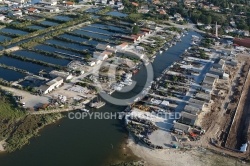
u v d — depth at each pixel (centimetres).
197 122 8969
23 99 9325
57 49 12925
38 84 10169
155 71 11844
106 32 15462
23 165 7119
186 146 8012
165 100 9875
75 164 7294
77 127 8494
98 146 7894
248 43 14988
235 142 8281
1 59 11712
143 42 14462
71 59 12144
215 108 9731
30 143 7769
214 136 8456
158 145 7988
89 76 10900
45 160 7319
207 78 11106
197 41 15225
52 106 9069
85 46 13512
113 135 8312
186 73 11812
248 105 10088
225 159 7706
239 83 11475
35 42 13288
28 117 8600
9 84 9981
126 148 7894
